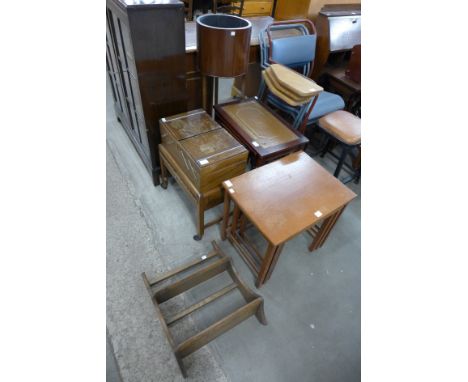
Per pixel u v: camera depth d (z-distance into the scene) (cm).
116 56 154
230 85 288
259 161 144
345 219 180
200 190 130
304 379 114
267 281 143
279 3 250
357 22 214
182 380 108
